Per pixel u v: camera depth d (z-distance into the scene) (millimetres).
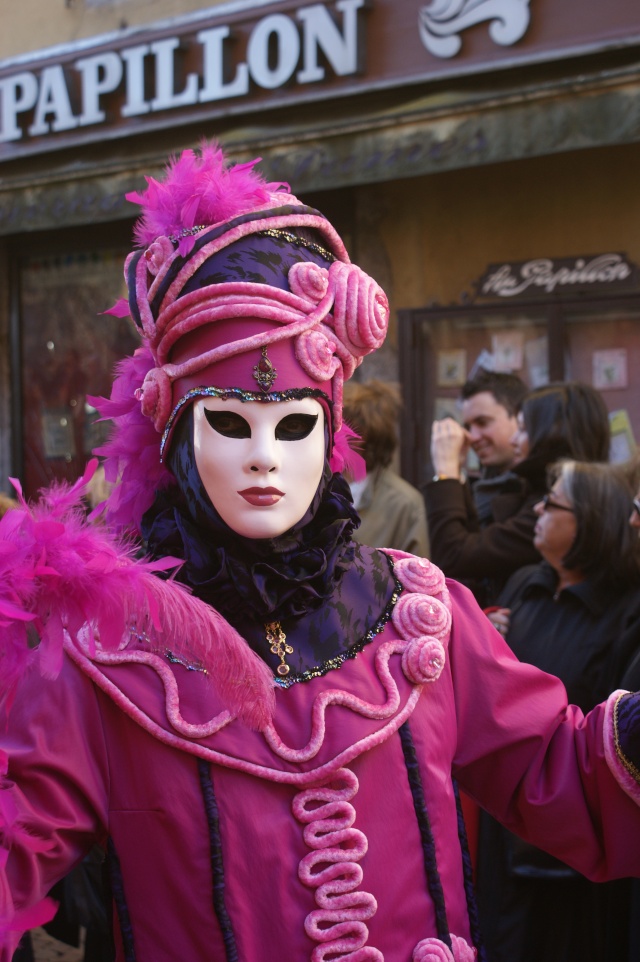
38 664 1246
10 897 1152
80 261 5902
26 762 1236
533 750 1411
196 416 1336
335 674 1333
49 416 6047
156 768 1278
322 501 1416
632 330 4238
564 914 2148
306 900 1257
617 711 1397
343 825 1274
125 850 1276
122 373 1483
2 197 5309
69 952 3182
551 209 4555
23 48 5633
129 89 4930
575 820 1384
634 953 1985
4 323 6109
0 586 1165
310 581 1365
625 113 3721
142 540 1442
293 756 1275
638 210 4398
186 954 1240
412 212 4855
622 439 4234
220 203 1352
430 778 1339
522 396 3312
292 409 1321
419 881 1312
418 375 4570
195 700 1296
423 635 1378
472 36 4051
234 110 4629
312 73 4398
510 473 3232
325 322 1369
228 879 1248
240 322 1317
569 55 3814
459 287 4770
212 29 4684
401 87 4246
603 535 2242
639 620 2166
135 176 4949
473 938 1368
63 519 1304
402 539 3021
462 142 4039
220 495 1317
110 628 1197
